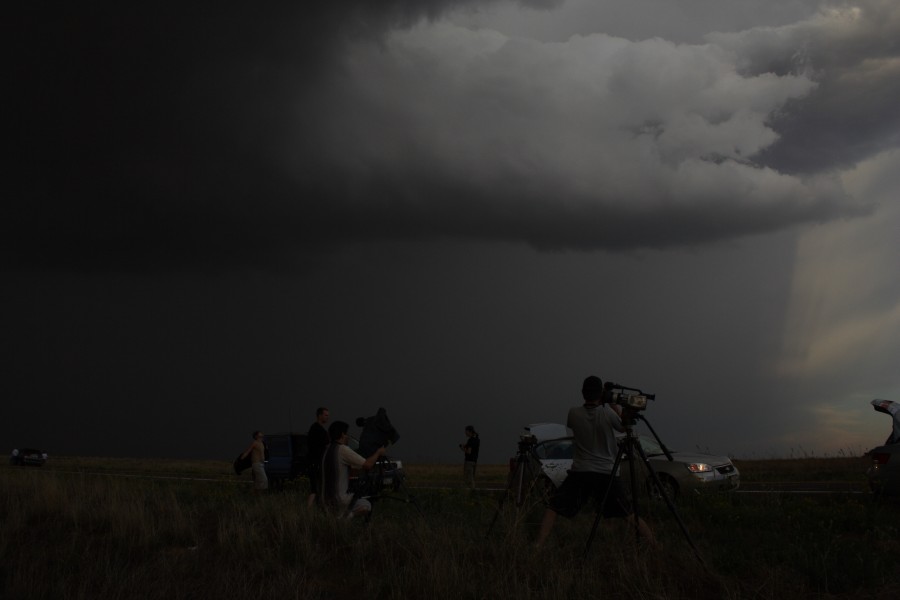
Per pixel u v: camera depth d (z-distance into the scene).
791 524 10.05
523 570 7.16
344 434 10.55
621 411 8.43
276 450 22.47
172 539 9.23
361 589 7.11
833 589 6.83
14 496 12.13
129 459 56.41
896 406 12.95
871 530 9.71
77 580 7.36
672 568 7.30
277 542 8.69
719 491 13.98
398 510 12.27
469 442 21.47
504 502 10.09
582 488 8.18
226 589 6.93
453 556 7.42
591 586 6.68
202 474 32.12
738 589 6.74
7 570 7.49
